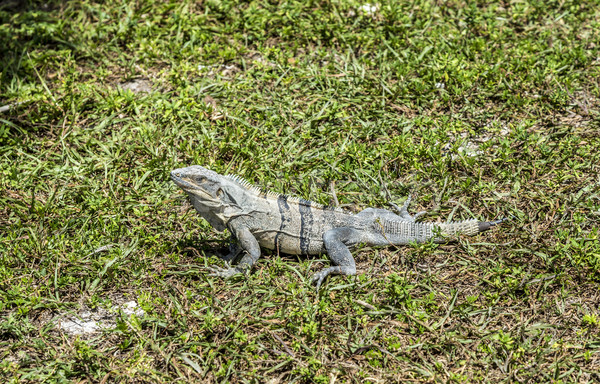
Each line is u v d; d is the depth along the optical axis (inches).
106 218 257.9
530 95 319.6
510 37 356.8
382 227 244.5
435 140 291.9
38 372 198.8
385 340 206.4
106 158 289.0
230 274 231.3
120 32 363.3
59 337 213.3
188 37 363.9
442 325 210.8
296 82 330.0
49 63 351.3
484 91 318.7
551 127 301.7
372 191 271.3
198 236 253.1
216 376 195.6
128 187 274.8
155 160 280.8
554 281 224.1
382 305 216.7
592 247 233.0
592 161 277.7
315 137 301.3
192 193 228.4
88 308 224.7
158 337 211.3
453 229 246.1
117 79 344.8
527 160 281.4
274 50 348.2
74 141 301.6
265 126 303.4
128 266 237.0
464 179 274.2
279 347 205.8
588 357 197.3
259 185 275.1
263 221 235.9
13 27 382.0
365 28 363.6
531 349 200.5
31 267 238.1
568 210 255.0
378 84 325.4
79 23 379.9
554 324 210.5
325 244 236.1
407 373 195.5
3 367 198.1
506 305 219.6
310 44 357.1
